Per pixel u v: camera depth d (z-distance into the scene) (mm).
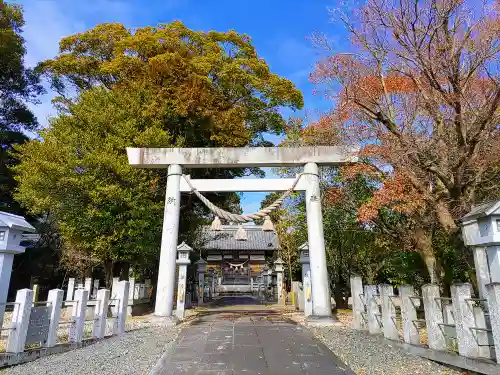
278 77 17547
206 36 18344
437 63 7340
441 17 7289
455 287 5195
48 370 5199
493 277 4965
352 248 14656
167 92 15281
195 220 18344
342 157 10695
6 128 22828
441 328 5746
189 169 17125
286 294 22453
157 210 13875
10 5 21359
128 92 15547
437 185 9234
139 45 16031
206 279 23641
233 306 17984
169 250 10438
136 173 13227
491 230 4965
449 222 8398
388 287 7152
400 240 10859
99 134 14094
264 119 18297
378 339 7305
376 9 7922
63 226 13367
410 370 5234
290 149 11016
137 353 6297
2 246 6031
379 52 8703
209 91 15820
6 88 22828
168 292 10172
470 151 7426
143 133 13594
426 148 7996
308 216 10594
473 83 7824
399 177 9102
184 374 5012
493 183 8898
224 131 15891
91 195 12602
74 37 18109
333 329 8781
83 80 19125
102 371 5148
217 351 6336
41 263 20875
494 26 7121
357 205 12117
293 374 5039
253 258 31094
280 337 7551
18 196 14078
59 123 14398
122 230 12953
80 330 7008
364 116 9453
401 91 9508
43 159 13117
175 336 7945
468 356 4867
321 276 9969
